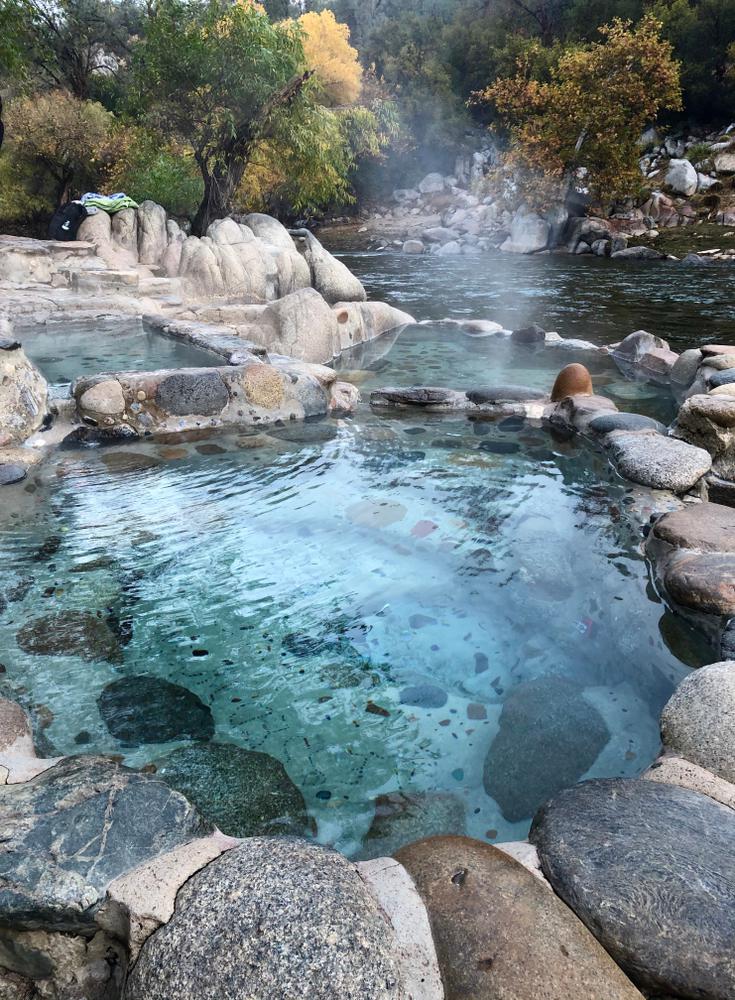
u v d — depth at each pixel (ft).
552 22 120.98
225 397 16.48
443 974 4.14
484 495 12.57
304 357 24.00
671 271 56.34
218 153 51.72
